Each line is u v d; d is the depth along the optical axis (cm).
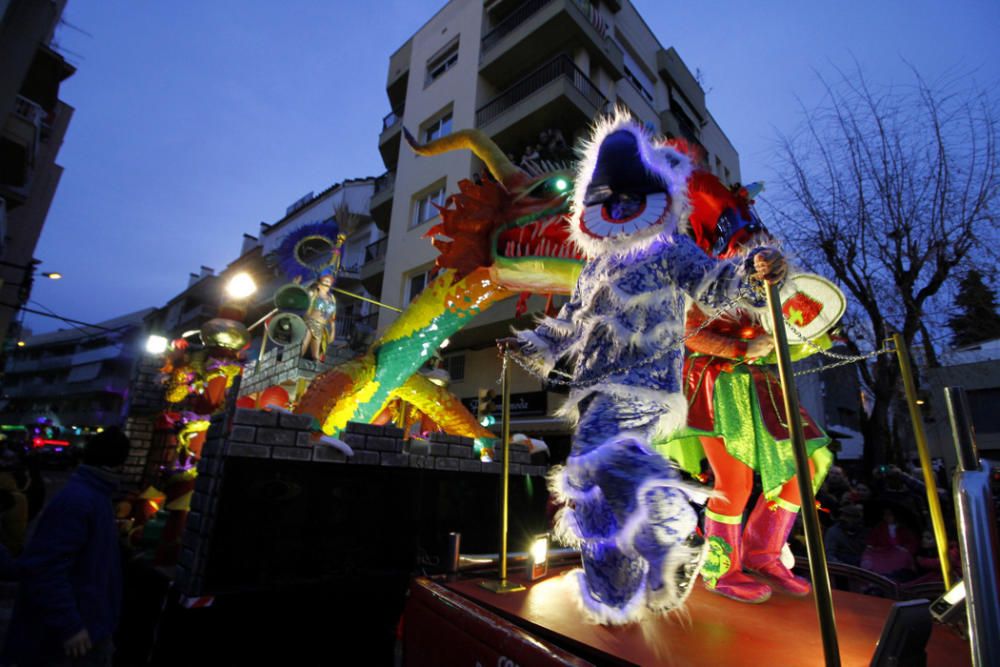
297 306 587
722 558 232
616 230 215
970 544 89
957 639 165
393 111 2169
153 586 374
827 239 960
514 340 245
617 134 221
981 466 96
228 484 317
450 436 443
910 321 894
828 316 245
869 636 175
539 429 1341
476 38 1750
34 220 2052
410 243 1733
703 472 323
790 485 248
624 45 1784
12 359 6341
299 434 348
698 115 2148
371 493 375
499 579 238
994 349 1627
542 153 1348
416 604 229
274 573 322
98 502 253
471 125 1625
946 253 885
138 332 2852
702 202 272
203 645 292
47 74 1555
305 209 2528
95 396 5291
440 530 412
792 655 156
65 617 224
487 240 370
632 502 174
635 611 173
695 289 198
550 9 1463
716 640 168
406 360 497
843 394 2192
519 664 147
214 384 635
